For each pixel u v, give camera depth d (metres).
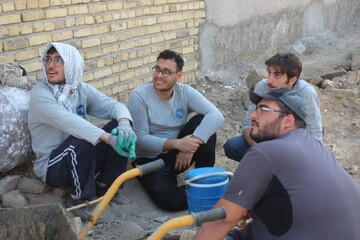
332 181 2.95
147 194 4.94
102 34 6.50
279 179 2.91
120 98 6.82
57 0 5.93
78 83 4.50
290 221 2.92
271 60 4.39
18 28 5.52
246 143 4.97
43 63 4.38
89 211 4.32
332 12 11.16
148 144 4.75
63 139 4.43
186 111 5.03
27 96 4.65
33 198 4.50
